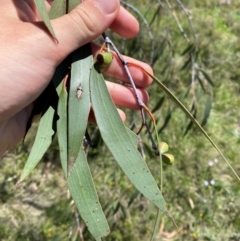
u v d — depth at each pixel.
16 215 0.45
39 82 0.22
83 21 0.20
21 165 0.48
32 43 0.21
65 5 0.22
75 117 0.19
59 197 0.46
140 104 0.19
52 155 0.49
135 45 0.43
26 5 0.24
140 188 0.18
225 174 0.49
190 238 0.44
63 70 0.22
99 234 0.18
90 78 0.19
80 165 0.19
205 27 0.63
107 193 0.45
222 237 0.44
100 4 0.21
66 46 0.21
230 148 0.51
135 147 0.18
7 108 0.23
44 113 0.20
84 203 0.18
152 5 0.55
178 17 0.61
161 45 0.41
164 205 0.17
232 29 0.65
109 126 0.19
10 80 0.21
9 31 0.21
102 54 0.19
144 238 0.43
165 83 0.51
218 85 0.58
